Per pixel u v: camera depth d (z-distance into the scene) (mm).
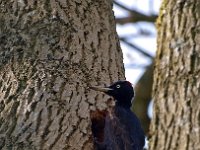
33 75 12102
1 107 11945
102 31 13148
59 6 12766
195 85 16000
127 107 13477
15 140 11586
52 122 11789
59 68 12258
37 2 12734
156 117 16344
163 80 16469
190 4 16703
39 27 12484
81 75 12445
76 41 12633
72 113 12039
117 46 13516
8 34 12477
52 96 11969
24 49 12320
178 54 16406
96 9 13281
